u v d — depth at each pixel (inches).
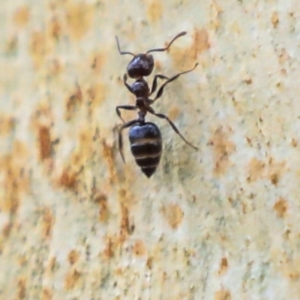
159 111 1.8
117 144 1.8
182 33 1.8
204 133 1.8
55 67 1.9
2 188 1.8
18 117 1.8
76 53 1.9
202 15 1.8
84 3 1.9
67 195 1.8
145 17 1.8
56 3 1.9
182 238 1.8
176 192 1.8
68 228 1.8
